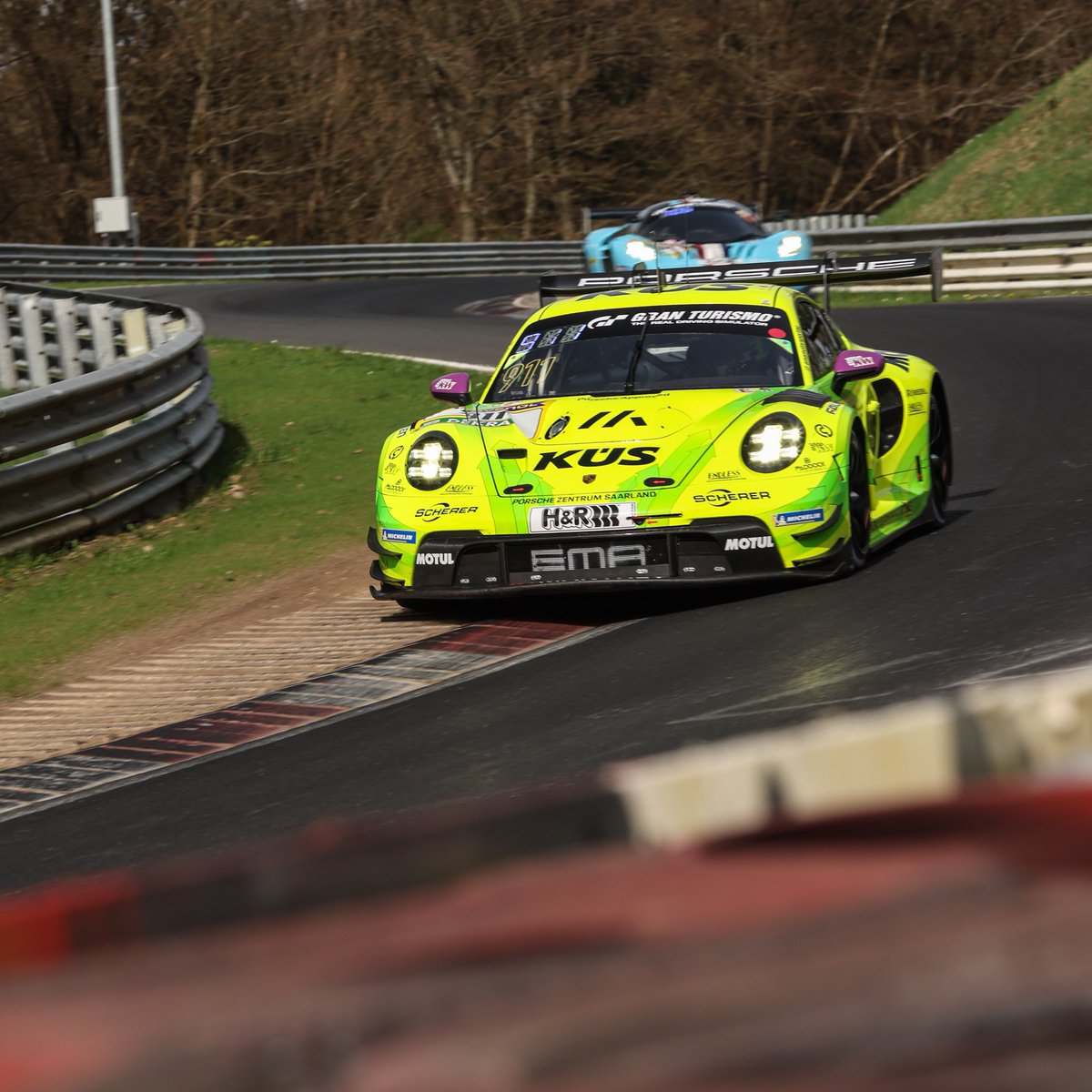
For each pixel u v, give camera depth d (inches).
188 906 137.9
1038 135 4124.0
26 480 1238.3
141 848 591.5
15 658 1013.8
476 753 655.1
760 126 7012.8
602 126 6540.4
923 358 1983.3
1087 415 1448.1
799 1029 95.5
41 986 130.2
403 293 3558.1
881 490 1010.1
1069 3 6707.7
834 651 740.0
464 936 122.4
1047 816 117.3
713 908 117.9
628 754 611.2
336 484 1476.4
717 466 891.4
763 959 106.7
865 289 3297.2
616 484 893.2
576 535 893.8
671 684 724.0
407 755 668.1
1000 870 113.2
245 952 129.4
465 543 914.1
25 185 6023.6
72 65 5999.0
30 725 845.2
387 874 139.6
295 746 715.4
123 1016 117.6
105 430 1424.7
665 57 6446.9
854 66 7101.4
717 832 131.9
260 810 619.2
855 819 125.1
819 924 110.7
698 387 987.9
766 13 6717.5
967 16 6870.1
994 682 624.4
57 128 6284.5
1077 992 94.8
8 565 1237.1
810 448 890.1
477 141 6456.7
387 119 6441.9
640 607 931.3
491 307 3125.0
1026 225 3026.6
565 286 1251.2
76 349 2026.3
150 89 6190.9
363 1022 105.8
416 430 981.8
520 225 6781.5
